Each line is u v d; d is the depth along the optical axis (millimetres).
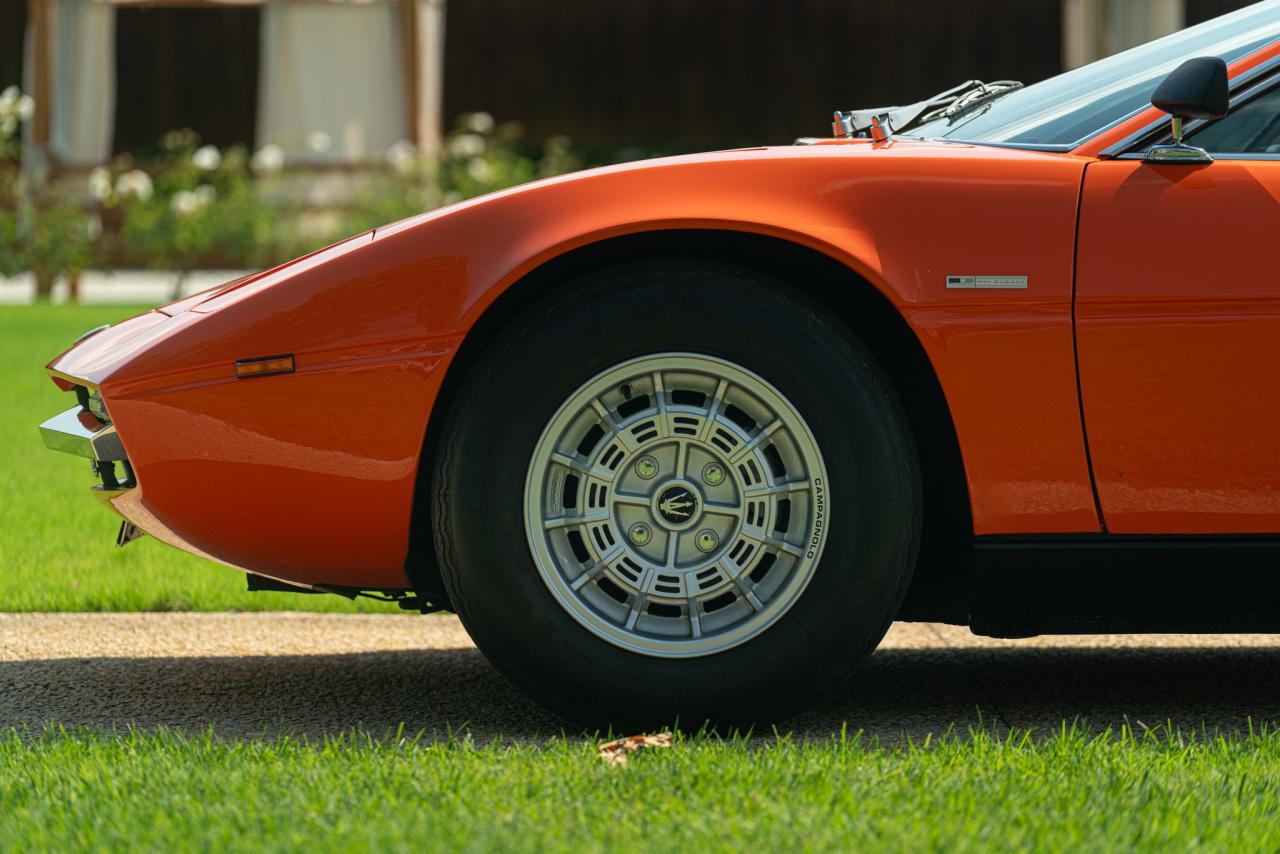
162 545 11398
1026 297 6477
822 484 6551
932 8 51094
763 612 6590
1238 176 6609
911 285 6477
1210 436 6480
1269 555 6574
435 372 6496
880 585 6539
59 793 5426
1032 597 6625
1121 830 4965
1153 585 6617
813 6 51719
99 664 8375
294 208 35250
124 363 6578
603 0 52344
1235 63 7094
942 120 8164
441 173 34688
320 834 4918
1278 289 6461
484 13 52562
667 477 6637
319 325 6504
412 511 6719
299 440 6508
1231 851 4809
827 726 7109
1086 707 7590
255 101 52969
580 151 50188
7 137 37906
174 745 6168
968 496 6520
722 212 6508
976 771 5676
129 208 34875
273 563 6785
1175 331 6445
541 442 6523
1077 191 6602
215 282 35969
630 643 6578
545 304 6594
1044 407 6477
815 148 7098
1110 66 7688
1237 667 8523
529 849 4734
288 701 7613
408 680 8062
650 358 6551
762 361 6539
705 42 52312
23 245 34375
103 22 36656
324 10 35781
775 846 4789
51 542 11352
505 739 6844
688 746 6145
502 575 6504
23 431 16625
